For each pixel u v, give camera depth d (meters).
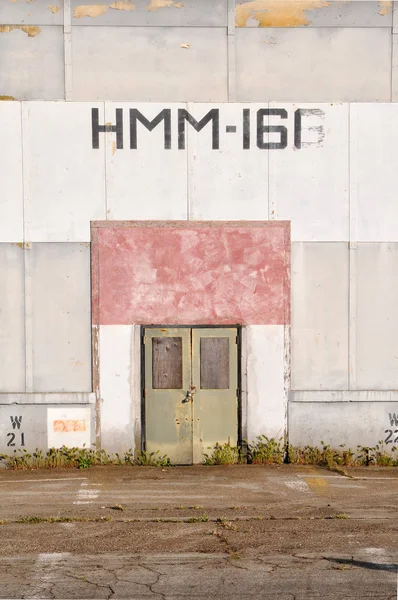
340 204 13.20
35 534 9.02
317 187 13.18
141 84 13.11
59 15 13.05
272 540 8.77
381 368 13.23
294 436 13.17
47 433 12.98
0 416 12.93
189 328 13.13
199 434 13.14
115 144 13.05
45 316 13.02
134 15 13.10
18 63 13.02
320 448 13.20
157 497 10.80
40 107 12.98
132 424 13.06
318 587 7.30
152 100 13.11
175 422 13.12
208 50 13.14
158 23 13.12
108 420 13.03
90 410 13.01
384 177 13.23
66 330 13.03
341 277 13.21
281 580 7.49
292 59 13.19
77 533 9.05
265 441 13.16
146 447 13.12
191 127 13.10
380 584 7.38
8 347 12.98
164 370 13.12
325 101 13.19
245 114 13.12
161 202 13.09
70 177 13.02
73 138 13.02
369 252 13.23
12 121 12.98
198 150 13.11
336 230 13.20
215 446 13.16
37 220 12.98
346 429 13.20
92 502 10.52
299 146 13.16
